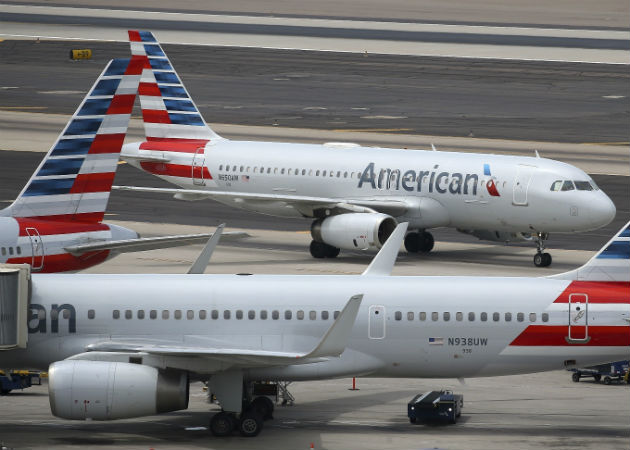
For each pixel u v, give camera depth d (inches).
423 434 5393.7
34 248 6619.1
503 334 5487.2
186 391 5255.9
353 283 5580.7
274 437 5319.9
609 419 5743.1
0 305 5270.7
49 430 5423.2
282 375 5467.5
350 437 5319.9
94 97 6742.1
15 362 5561.0
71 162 6771.7
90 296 5516.7
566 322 5472.4
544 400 6186.0
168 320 5487.2
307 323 5487.2
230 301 5506.9
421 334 5487.2
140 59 6752.0
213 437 5319.9
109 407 5093.5
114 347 5359.3
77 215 6820.9
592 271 5585.6
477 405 6048.2
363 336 5487.2
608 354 5506.9
